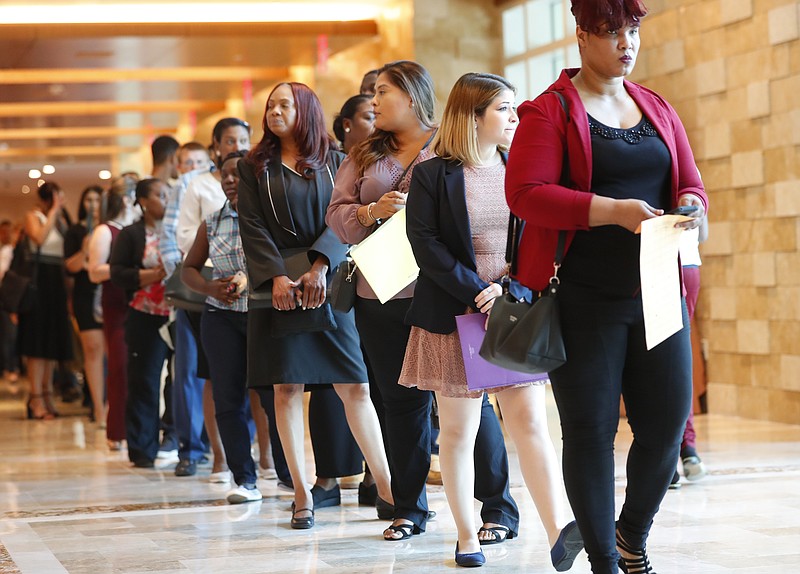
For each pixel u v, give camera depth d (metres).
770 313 16.36
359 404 9.46
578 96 5.77
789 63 15.73
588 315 5.75
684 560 7.63
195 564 8.04
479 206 7.54
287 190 9.48
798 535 8.38
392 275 8.18
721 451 13.28
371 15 26.94
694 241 8.78
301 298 9.13
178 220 12.73
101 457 15.15
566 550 6.41
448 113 7.67
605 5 5.55
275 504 10.71
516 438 7.14
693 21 17.55
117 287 15.46
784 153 15.93
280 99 9.55
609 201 5.43
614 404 5.83
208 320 11.05
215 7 26.61
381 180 8.50
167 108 37.31
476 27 24.41
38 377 21.11
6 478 13.20
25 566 8.18
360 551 8.26
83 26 25.27
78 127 41.12
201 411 13.27
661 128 5.81
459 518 7.67
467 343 7.15
